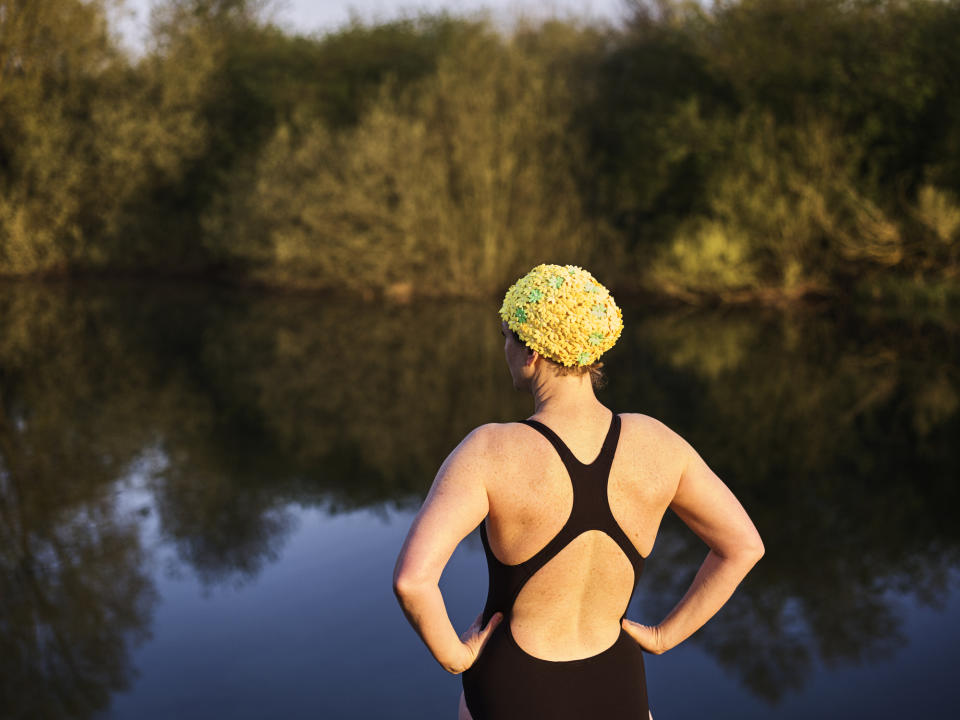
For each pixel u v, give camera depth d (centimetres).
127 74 2255
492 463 118
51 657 307
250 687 284
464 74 1839
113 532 455
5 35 2111
